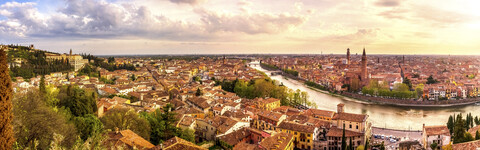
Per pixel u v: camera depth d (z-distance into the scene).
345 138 122.31
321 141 125.75
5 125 34.06
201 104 187.38
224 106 176.25
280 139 106.00
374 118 198.25
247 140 129.25
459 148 88.19
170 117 109.88
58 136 39.59
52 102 113.44
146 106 173.25
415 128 172.38
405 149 126.00
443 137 123.94
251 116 163.12
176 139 73.69
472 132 123.94
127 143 73.69
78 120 89.12
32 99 75.25
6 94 34.25
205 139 133.50
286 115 167.88
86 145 42.19
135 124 102.38
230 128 127.75
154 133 106.94
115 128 91.69
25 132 59.69
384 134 154.00
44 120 65.81
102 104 142.50
